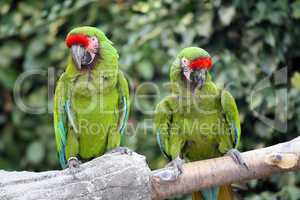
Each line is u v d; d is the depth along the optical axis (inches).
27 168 337.1
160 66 307.1
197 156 238.1
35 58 333.1
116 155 204.1
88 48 230.1
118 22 321.4
